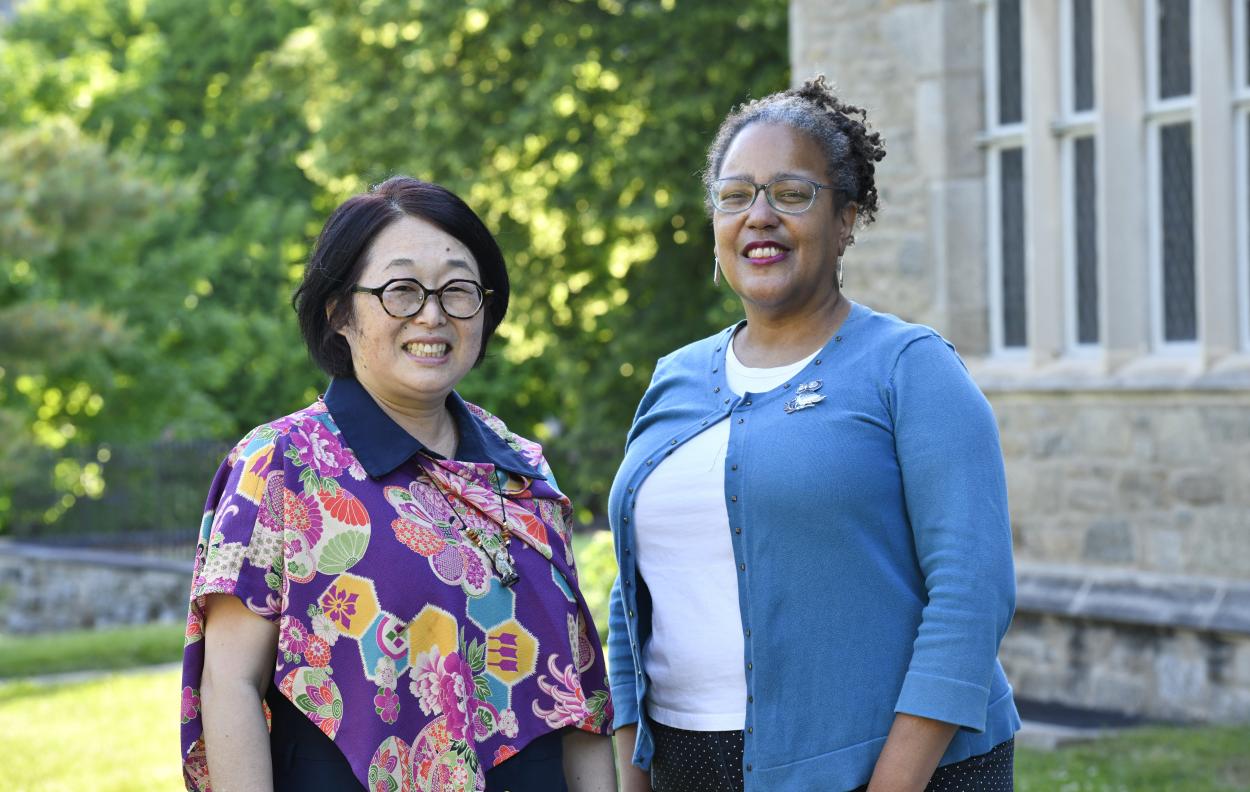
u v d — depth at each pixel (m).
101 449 18.50
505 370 23.27
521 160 16.62
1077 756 6.11
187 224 22.86
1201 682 7.17
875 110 8.77
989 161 8.42
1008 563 2.38
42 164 11.73
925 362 2.46
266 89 22.05
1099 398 7.77
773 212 2.55
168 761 7.13
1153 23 7.63
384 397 2.42
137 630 13.19
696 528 2.56
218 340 23.22
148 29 24.86
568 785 2.57
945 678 2.32
